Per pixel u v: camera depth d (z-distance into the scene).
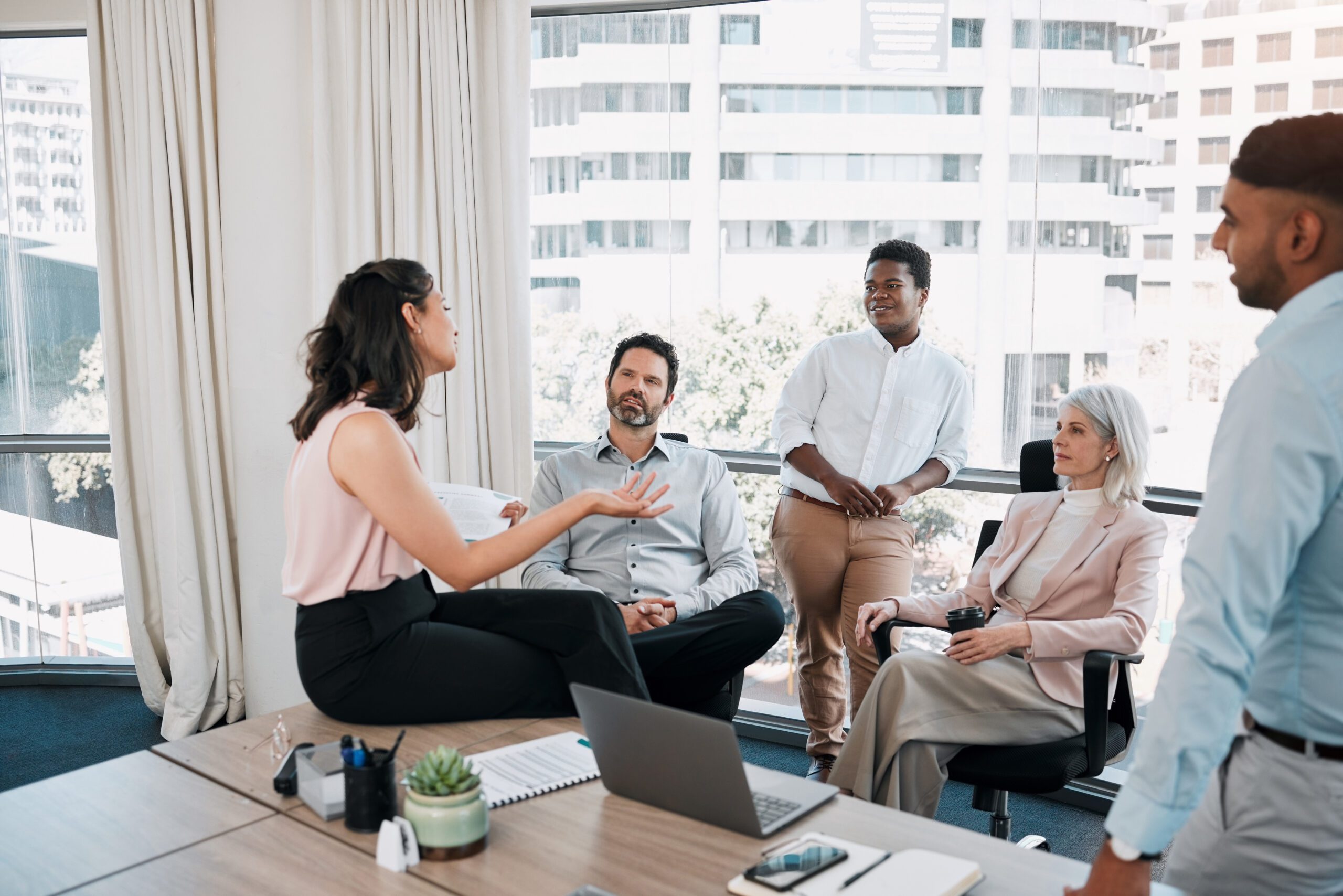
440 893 1.35
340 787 1.59
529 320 3.84
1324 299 1.28
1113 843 1.25
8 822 1.58
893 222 3.73
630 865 1.42
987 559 2.87
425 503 1.97
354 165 3.79
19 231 4.33
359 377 2.02
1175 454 3.34
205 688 3.94
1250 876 1.47
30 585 4.51
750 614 2.80
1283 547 1.21
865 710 2.49
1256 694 1.43
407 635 1.99
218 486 3.92
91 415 4.42
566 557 3.15
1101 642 2.47
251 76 3.69
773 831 1.51
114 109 3.88
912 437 3.37
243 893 1.36
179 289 3.86
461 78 3.75
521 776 1.71
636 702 1.53
